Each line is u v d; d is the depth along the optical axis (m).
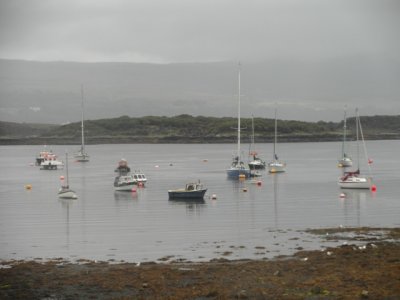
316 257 41.00
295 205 73.50
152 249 47.03
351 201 77.06
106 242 50.38
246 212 67.50
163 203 77.31
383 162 176.12
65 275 37.78
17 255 45.62
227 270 37.84
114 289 34.47
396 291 32.75
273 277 35.88
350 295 32.28
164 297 32.78
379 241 47.09
